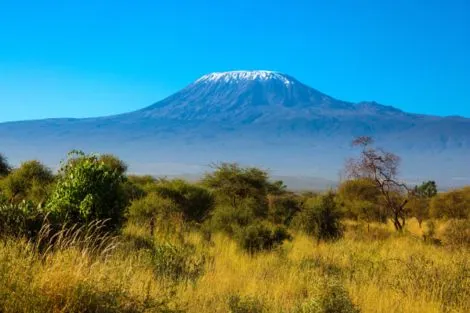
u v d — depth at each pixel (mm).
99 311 6754
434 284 10359
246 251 15766
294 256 14898
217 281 10594
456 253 15352
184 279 10297
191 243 15773
